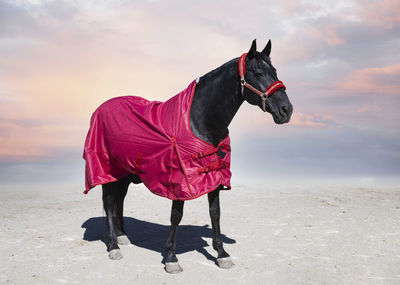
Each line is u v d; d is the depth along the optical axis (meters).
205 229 5.75
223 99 3.84
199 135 3.87
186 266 4.20
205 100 3.89
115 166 4.58
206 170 3.80
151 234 5.52
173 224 4.01
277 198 7.95
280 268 4.10
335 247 4.71
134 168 4.16
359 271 3.98
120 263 4.31
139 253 4.65
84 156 4.61
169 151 3.85
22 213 6.89
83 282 3.82
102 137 4.54
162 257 4.51
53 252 4.69
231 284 3.74
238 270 4.07
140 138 4.07
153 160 3.96
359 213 6.41
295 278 3.83
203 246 4.89
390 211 6.54
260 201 7.63
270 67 3.74
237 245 4.86
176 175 3.84
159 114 4.12
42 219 6.42
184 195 3.79
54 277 3.94
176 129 3.87
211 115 3.87
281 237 5.16
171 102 4.09
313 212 6.56
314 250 4.63
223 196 8.24
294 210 6.75
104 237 5.32
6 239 5.22
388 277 3.83
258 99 3.71
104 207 4.71
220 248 4.15
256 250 4.67
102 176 4.54
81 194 9.12
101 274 4.00
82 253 4.66
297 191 8.88
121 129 4.25
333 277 3.84
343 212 6.50
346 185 9.95
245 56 3.77
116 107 4.46
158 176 3.96
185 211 6.97
